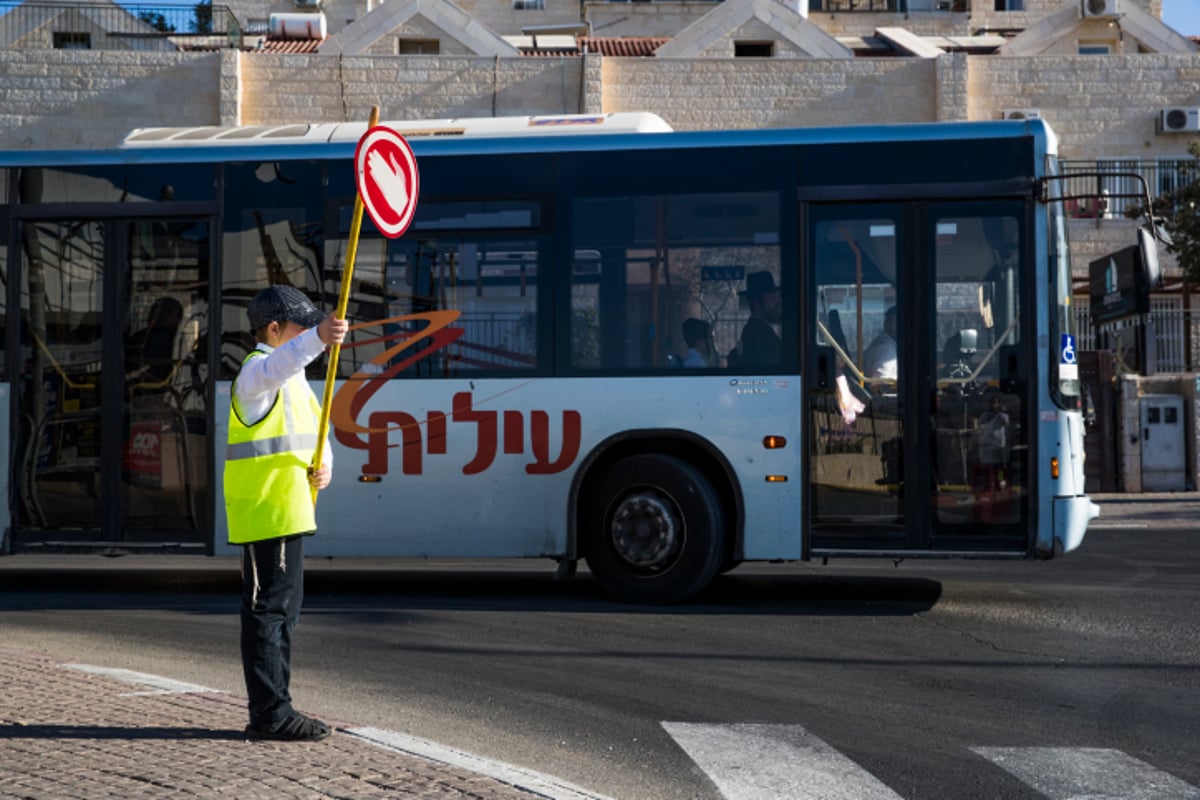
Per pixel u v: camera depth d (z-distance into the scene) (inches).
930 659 515.2
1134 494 1445.6
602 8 3097.9
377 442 669.3
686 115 1788.9
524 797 299.4
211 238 687.1
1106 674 488.1
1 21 2127.2
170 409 684.7
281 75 1769.2
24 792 293.6
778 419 645.9
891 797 336.8
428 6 2070.6
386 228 371.9
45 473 690.2
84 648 535.2
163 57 1744.6
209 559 924.6
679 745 386.0
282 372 346.3
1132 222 1790.1
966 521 634.2
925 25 3270.2
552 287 665.0
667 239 661.3
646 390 653.9
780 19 2066.9
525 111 1779.0
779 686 467.2
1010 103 1841.8
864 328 646.5
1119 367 1534.2
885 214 649.6
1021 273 637.3
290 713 351.6
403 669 495.2
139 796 291.1
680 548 647.8
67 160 697.6
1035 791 342.6
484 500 661.9
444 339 668.7
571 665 502.9
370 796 295.1
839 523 641.6
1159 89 1840.6
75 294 693.9
